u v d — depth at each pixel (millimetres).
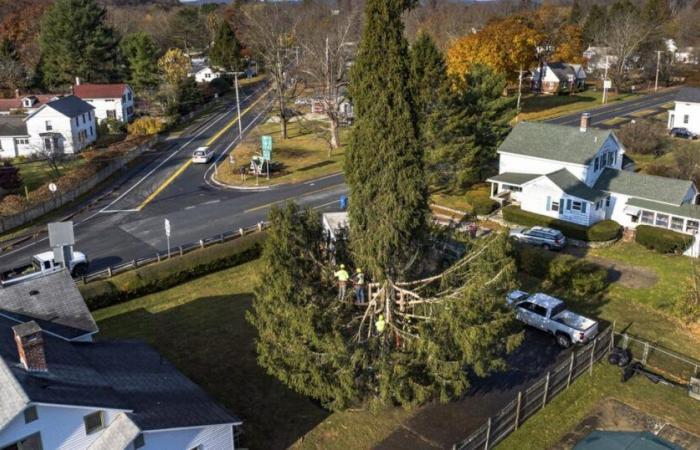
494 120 59656
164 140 87938
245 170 69438
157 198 61031
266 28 86438
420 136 25016
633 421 27547
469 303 23859
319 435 26734
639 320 36500
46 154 75188
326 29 100812
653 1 148000
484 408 28219
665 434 26656
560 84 118562
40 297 28203
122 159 73250
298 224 27172
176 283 42188
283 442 26359
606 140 52625
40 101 97000
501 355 32500
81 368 23031
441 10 160375
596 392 29625
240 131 85812
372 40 24016
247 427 27312
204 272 43625
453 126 52531
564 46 128125
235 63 132625
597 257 45625
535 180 51250
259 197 60500
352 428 27109
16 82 113688
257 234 46812
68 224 38812
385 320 26125
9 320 26062
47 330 26672
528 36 95812
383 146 24234
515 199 55656
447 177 55062
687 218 45750
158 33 161625
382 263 25312
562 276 40500
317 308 25391
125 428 20547
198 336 35344
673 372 31125
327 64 76500
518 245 43406
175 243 48781
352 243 26797
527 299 35156
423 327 24844
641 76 134250
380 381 24562
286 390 30000
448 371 24172
